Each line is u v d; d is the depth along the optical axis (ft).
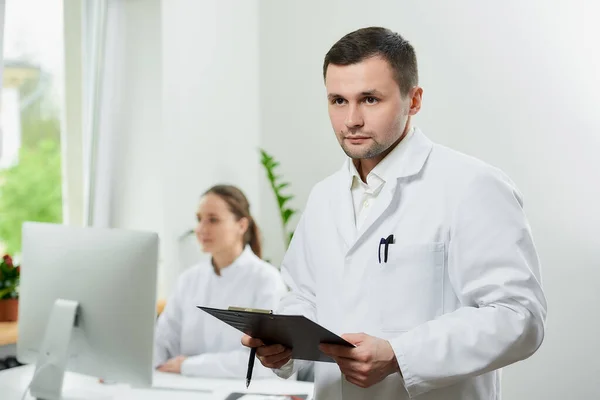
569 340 11.15
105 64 11.25
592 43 11.07
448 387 5.02
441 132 12.01
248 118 13.37
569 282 11.16
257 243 9.96
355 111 4.87
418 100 5.22
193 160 11.98
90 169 11.40
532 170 11.43
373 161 5.36
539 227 11.35
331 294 5.40
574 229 11.16
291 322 4.35
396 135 4.96
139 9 11.35
